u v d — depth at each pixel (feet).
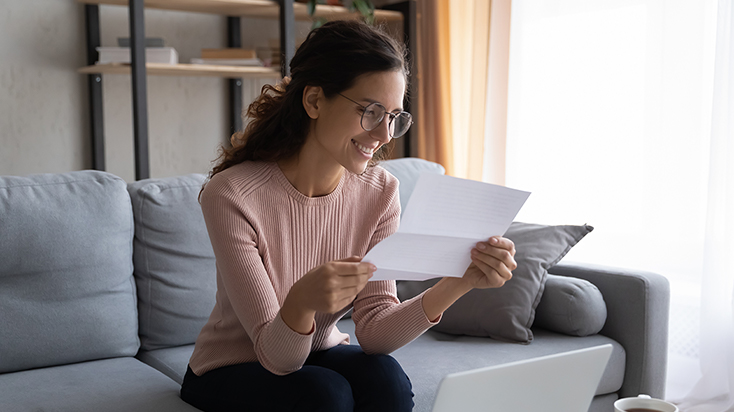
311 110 3.59
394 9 10.27
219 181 3.69
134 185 5.32
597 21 8.09
